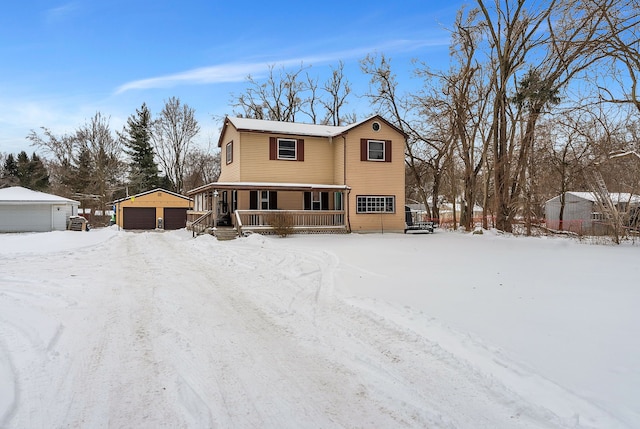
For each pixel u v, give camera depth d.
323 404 3.34
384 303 6.09
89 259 12.17
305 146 22.50
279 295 7.18
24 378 3.69
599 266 9.72
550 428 2.87
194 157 46.44
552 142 20.14
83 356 4.29
